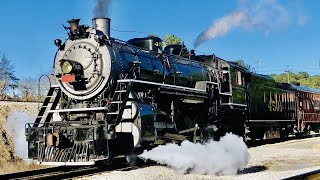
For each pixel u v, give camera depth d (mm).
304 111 27359
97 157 9922
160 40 13781
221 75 16047
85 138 10047
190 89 13516
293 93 25672
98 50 11281
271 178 9422
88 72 11242
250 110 18375
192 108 13961
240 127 17562
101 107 10594
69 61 11094
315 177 5418
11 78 42406
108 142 10242
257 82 19656
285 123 23797
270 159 13898
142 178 8859
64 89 11609
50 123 11062
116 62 11281
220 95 15711
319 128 31109
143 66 12172
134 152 11242
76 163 9820
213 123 15078
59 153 10297
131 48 12461
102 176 9188
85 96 11273
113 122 10508
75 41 11727
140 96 11547
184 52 15539
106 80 11000
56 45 11883
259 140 20875
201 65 15633
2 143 15180
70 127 10266
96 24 12867
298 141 23141
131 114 10555
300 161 13461
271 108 21297
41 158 10430
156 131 11227
